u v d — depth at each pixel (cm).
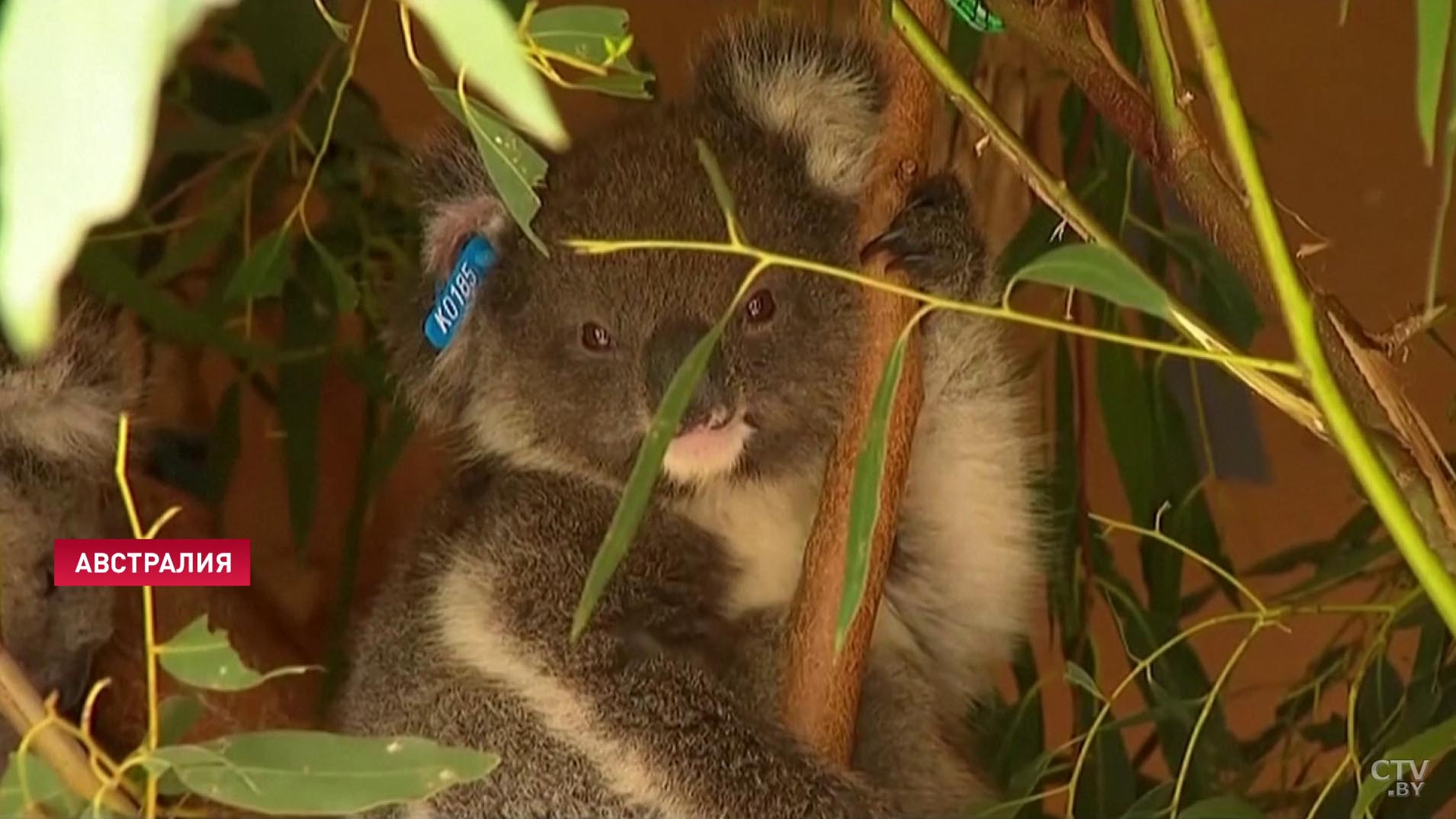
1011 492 395
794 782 332
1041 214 394
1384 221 501
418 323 379
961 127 400
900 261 310
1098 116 400
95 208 106
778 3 430
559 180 377
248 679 216
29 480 381
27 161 105
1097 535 437
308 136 444
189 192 474
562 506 380
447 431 404
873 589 302
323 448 518
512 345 378
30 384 366
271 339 504
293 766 217
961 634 404
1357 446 202
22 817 218
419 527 425
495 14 118
